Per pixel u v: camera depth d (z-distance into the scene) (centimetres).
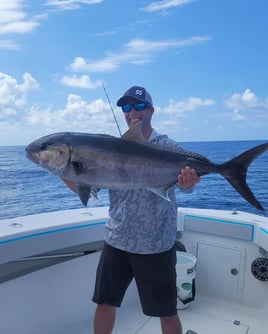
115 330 271
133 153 173
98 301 219
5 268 233
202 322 279
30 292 245
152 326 278
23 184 1636
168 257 207
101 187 170
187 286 296
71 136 171
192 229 326
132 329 273
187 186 176
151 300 205
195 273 317
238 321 282
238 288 308
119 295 217
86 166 167
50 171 170
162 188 177
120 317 290
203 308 302
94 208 328
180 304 297
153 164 174
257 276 299
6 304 231
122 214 206
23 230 239
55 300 261
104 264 218
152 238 201
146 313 208
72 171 167
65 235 261
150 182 175
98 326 222
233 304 308
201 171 173
